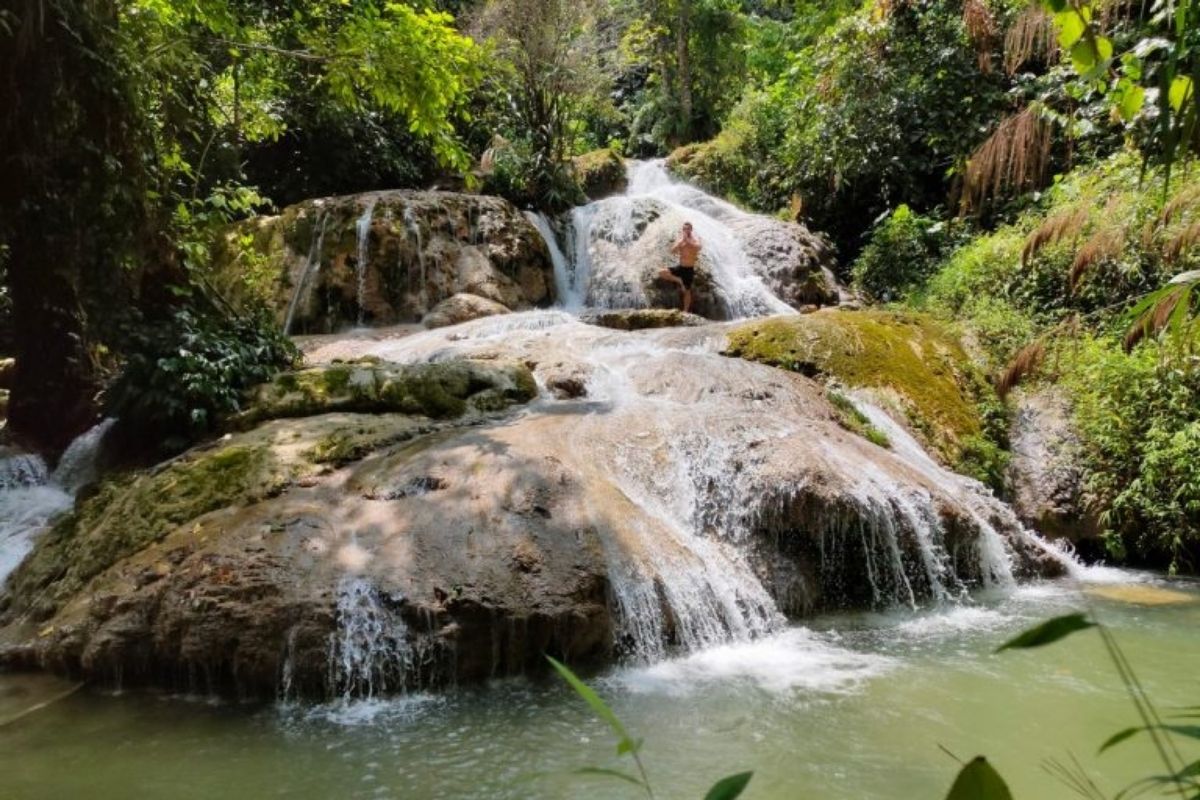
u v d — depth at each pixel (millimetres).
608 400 7430
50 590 5250
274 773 3523
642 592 4914
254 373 7098
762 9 29109
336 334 10992
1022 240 9609
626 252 13234
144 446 7004
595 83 16516
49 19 6387
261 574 4527
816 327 8719
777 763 3521
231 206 8992
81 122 6707
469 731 3914
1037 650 4891
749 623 5273
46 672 4648
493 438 6094
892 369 8273
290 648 4285
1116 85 2842
